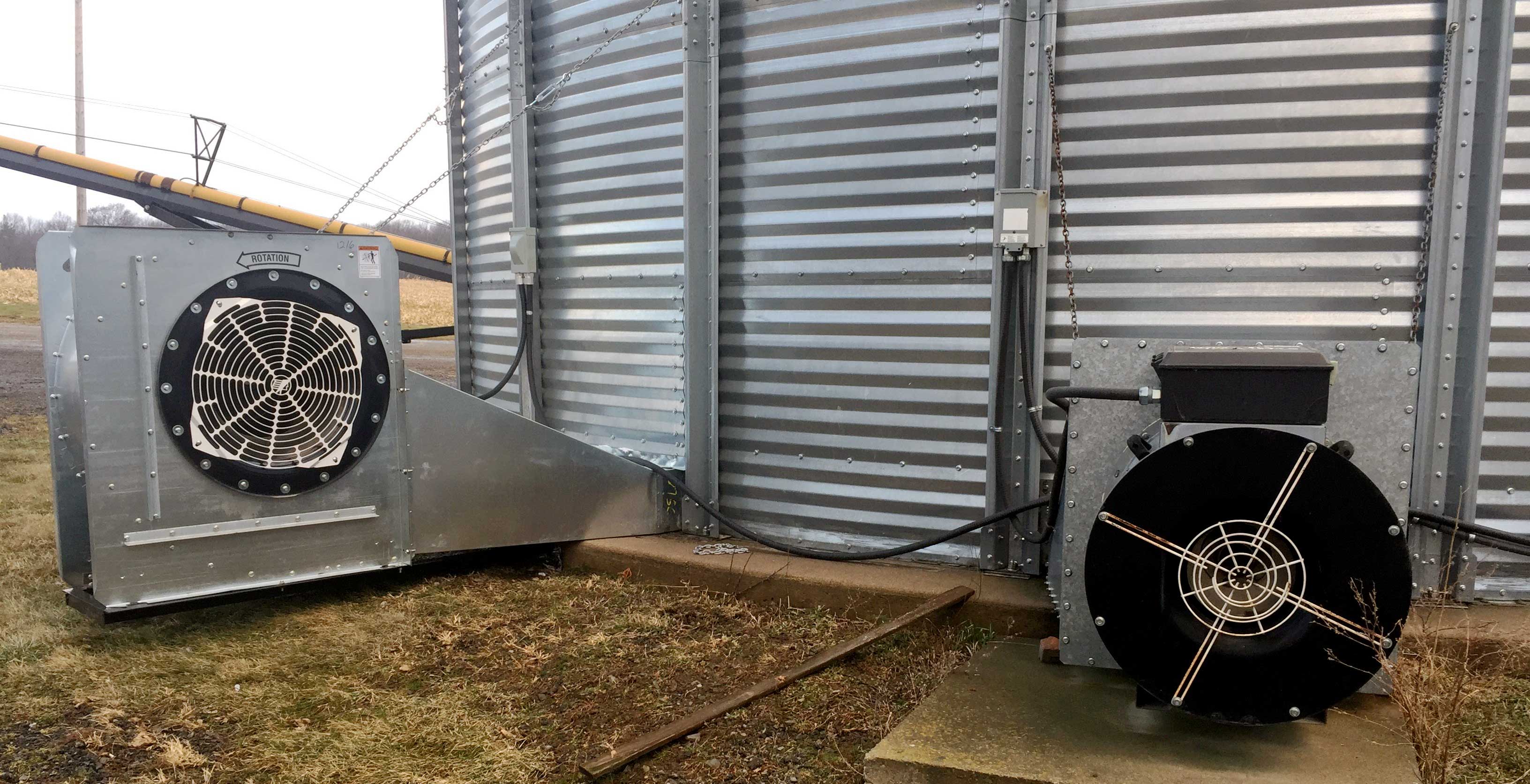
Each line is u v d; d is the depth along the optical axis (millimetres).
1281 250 3742
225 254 3908
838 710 3244
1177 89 3789
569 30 5309
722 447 4902
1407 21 3572
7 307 25375
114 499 3717
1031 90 3916
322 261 4137
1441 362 3602
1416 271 3646
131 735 3082
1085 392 2994
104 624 3844
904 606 4027
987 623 3871
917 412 4328
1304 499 2568
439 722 3205
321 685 3494
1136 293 3908
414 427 4410
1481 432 3568
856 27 4293
